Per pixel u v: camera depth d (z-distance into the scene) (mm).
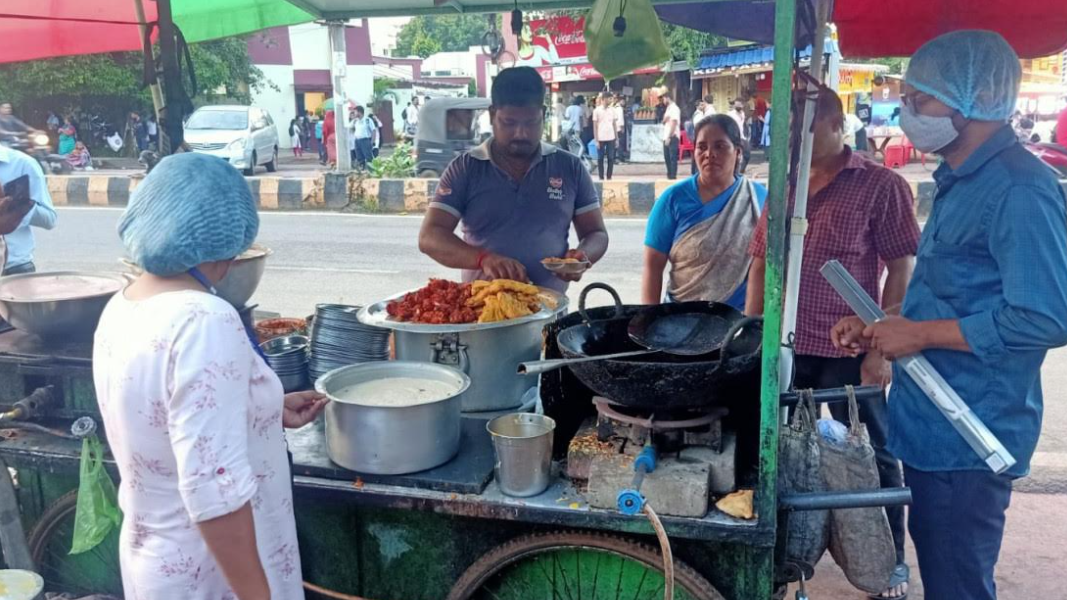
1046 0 3006
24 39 3893
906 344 1889
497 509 1883
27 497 2518
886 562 2039
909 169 15109
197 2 3945
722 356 1702
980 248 1855
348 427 1960
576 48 16438
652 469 1797
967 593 1997
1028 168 1805
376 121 19172
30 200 2832
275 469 1659
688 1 3729
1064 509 3518
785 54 1577
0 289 2504
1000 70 1798
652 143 18000
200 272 1552
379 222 11195
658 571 1919
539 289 2686
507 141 2979
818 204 2844
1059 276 1748
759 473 1780
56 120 18500
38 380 2445
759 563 1877
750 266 2939
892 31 3297
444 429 2006
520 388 2363
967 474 1929
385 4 3850
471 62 33625
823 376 2945
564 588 2029
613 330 2184
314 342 2494
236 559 1463
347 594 2178
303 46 28406
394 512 2086
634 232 10008
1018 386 1873
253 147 17031
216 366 1429
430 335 2289
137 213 1483
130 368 1459
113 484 2221
